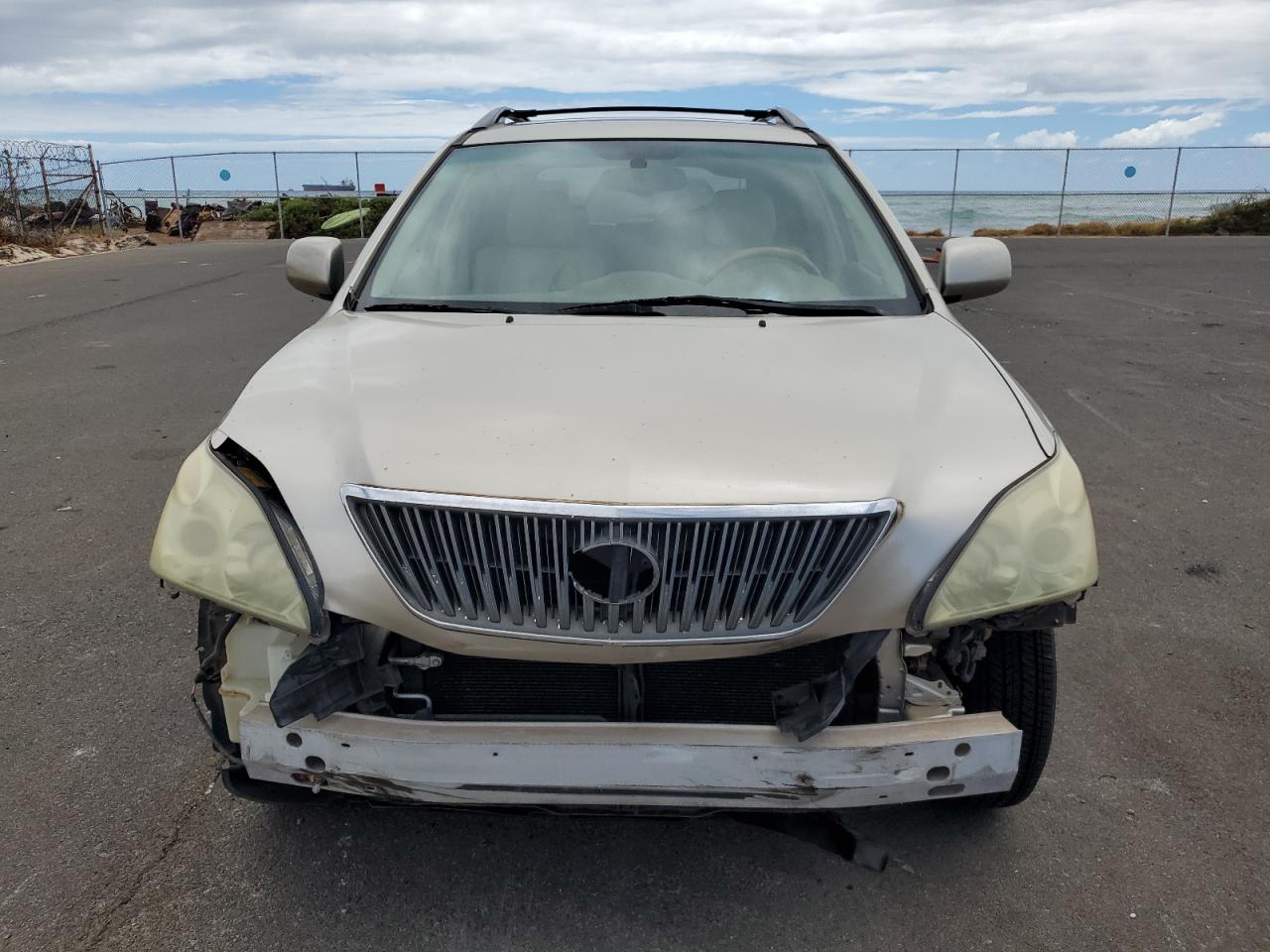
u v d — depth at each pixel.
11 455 6.12
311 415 2.44
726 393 2.46
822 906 2.58
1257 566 4.62
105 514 5.14
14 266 17.97
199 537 2.28
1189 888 2.64
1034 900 2.60
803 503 2.14
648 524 2.11
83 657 3.72
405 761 2.17
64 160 25.75
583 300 3.14
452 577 2.18
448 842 2.79
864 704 2.39
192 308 11.99
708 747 2.14
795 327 2.93
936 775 2.20
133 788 2.98
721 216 3.46
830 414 2.39
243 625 2.33
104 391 7.73
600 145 3.79
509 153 3.78
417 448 2.27
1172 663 3.78
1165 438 6.58
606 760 2.14
